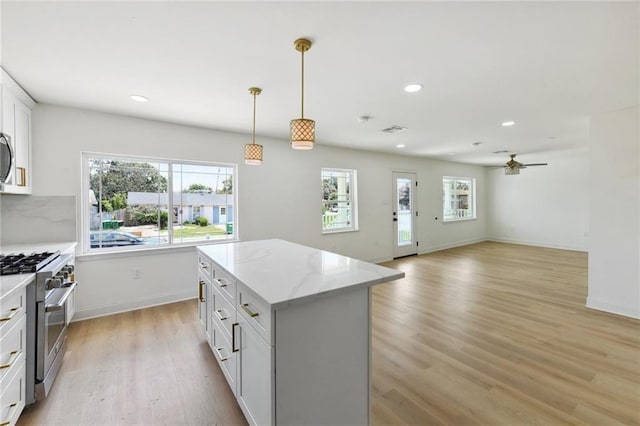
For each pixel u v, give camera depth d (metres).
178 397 1.93
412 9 1.50
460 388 1.99
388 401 1.87
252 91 2.56
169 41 1.80
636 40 1.79
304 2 1.45
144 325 2.99
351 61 2.06
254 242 2.85
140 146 3.39
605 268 3.26
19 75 2.26
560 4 1.46
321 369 1.42
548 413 1.75
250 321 1.50
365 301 1.57
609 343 2.57
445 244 7.41
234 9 1.50
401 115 3.34
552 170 7.34
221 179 4.07
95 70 2.19
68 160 3.02
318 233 4.99
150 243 3.58
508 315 3.19
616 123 3.14
